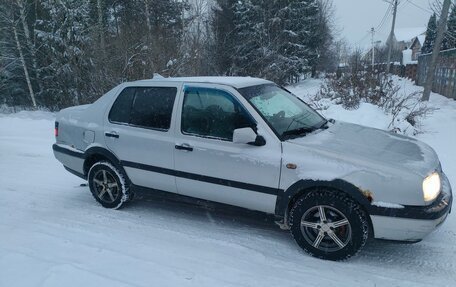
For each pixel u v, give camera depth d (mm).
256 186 3947
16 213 5082
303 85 31141
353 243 3629
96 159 5250
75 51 18141
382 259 3809
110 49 15562
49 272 3439
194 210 5113
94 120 5137
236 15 32062
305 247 3854
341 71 14398
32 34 26484
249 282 3367
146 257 3805
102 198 5215
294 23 33812
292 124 4207
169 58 15195
